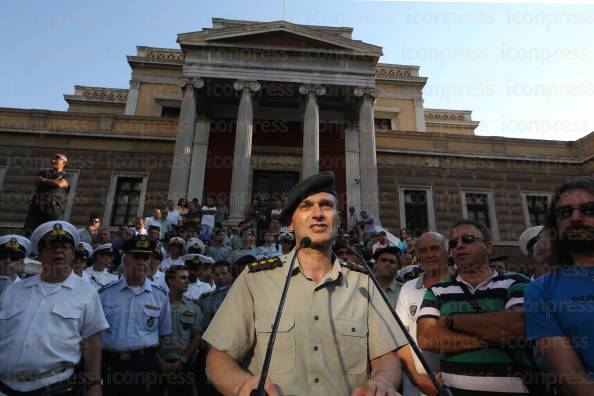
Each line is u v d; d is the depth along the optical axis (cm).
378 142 2217
